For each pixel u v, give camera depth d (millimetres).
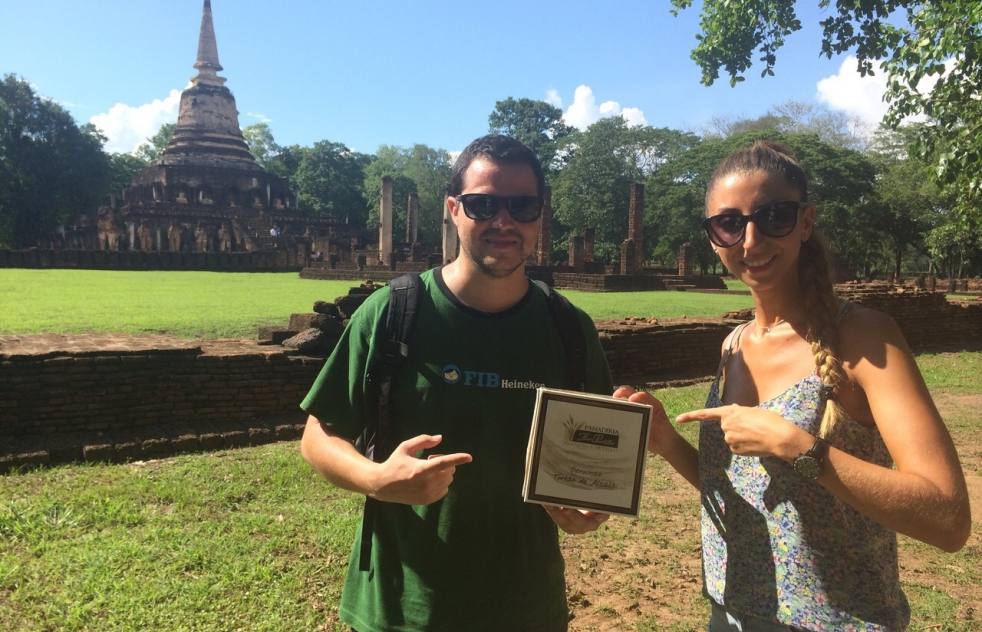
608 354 9227
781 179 1757
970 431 7078
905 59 7648
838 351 1610
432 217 66750
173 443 5551
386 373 1930
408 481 1612
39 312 11852
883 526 1474
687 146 53406
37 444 5270
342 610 2068
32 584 3330
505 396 1926
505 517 1935
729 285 36688
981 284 37562
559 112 68062
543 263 38125
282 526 4113
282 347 6938
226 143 49938
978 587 3785
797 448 1476
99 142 52969
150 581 3398
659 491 5207
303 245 40656
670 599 3580
